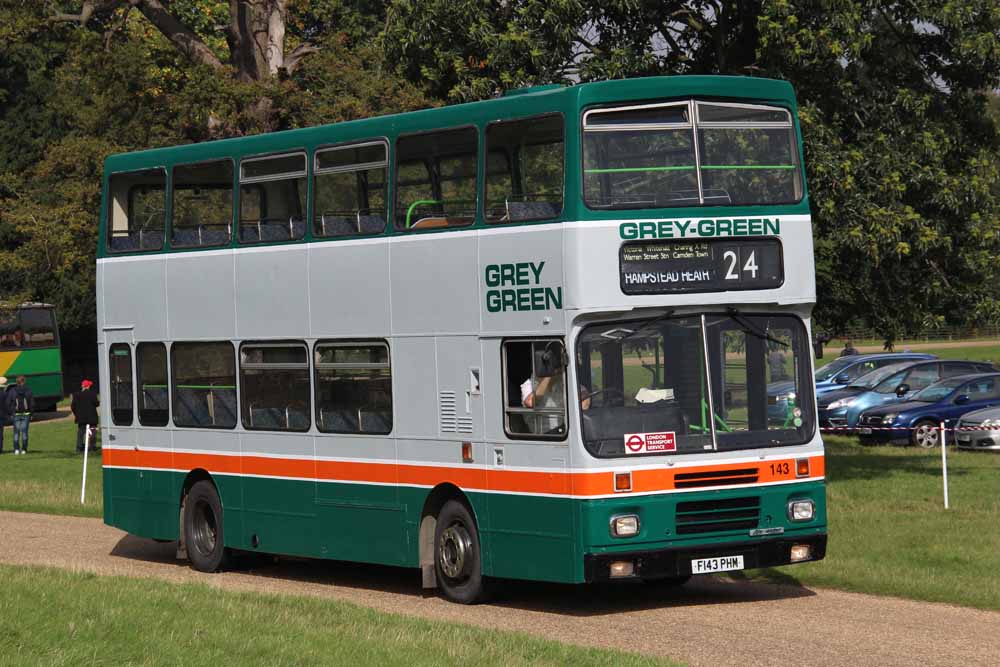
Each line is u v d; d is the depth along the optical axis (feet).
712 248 58.03
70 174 154.51
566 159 57.00
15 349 240.32
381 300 65.21
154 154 78.74
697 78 58.49
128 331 80.48
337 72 137.39
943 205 92.89
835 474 104.22
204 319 75.46
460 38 96.94
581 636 52.42
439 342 62.34
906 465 111.24
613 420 56.49
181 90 144.66
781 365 59.11
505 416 59.31
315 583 70.54
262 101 140.26
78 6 195.11
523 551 58.49
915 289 97.14
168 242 77.82
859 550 69.62
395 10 98.22
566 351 56.54
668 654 48.39
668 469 56.49
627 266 56.80
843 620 54.70
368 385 66.13
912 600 59.52
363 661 43.47
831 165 88.07
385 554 65.46
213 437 75.10
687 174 58.03
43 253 156.97
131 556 81.76
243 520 73.36
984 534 73.10
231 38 148.25
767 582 65.10
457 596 61.72
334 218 67.92
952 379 137.69
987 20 92.02
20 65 253.44
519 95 59.98
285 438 70.59
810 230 59.88
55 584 58.29
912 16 93.61
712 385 57.77
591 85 57.21
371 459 65.92
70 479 123.95
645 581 66.03
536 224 58.03
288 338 70.28
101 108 149.89
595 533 55.67
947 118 96.68
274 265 71.05
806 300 59.36
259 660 43.50
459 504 61.77
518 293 58.70
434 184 63.00
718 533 57.26
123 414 81.05
